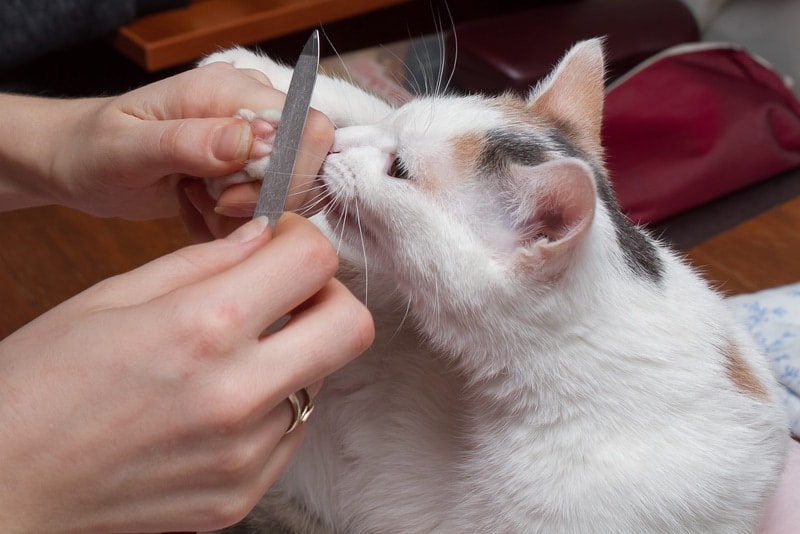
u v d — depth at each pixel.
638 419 0.86
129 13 1.62
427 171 0.86
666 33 1.96
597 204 0.80
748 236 1.55
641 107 1.80
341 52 2.00
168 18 1.66
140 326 0.52
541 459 0.86
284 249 0.56
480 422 0.91
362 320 0.59
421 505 0.91
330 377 0.89
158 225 1.71
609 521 0.84
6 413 0.52
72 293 1.56
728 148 1.82
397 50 1.90
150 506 0.57
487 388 0.89
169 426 0.53
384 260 0.89
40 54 1.66
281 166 0.64
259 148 0.69
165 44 1.57
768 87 1.97
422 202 0.85
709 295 1.01
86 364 0.52
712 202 1.88
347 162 0.85
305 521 0.95
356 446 0.90
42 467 0.53
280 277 0.54
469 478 0.89
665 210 1.80
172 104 0.75
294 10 1.71
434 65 1.78
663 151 1.82
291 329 0.56
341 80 1.06
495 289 0.83
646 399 0.87
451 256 0.84
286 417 0.60
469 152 0.88
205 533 0.94
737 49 2.00
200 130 0.67
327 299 0.59
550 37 1.79
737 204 1.87
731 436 0.90
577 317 0.84
